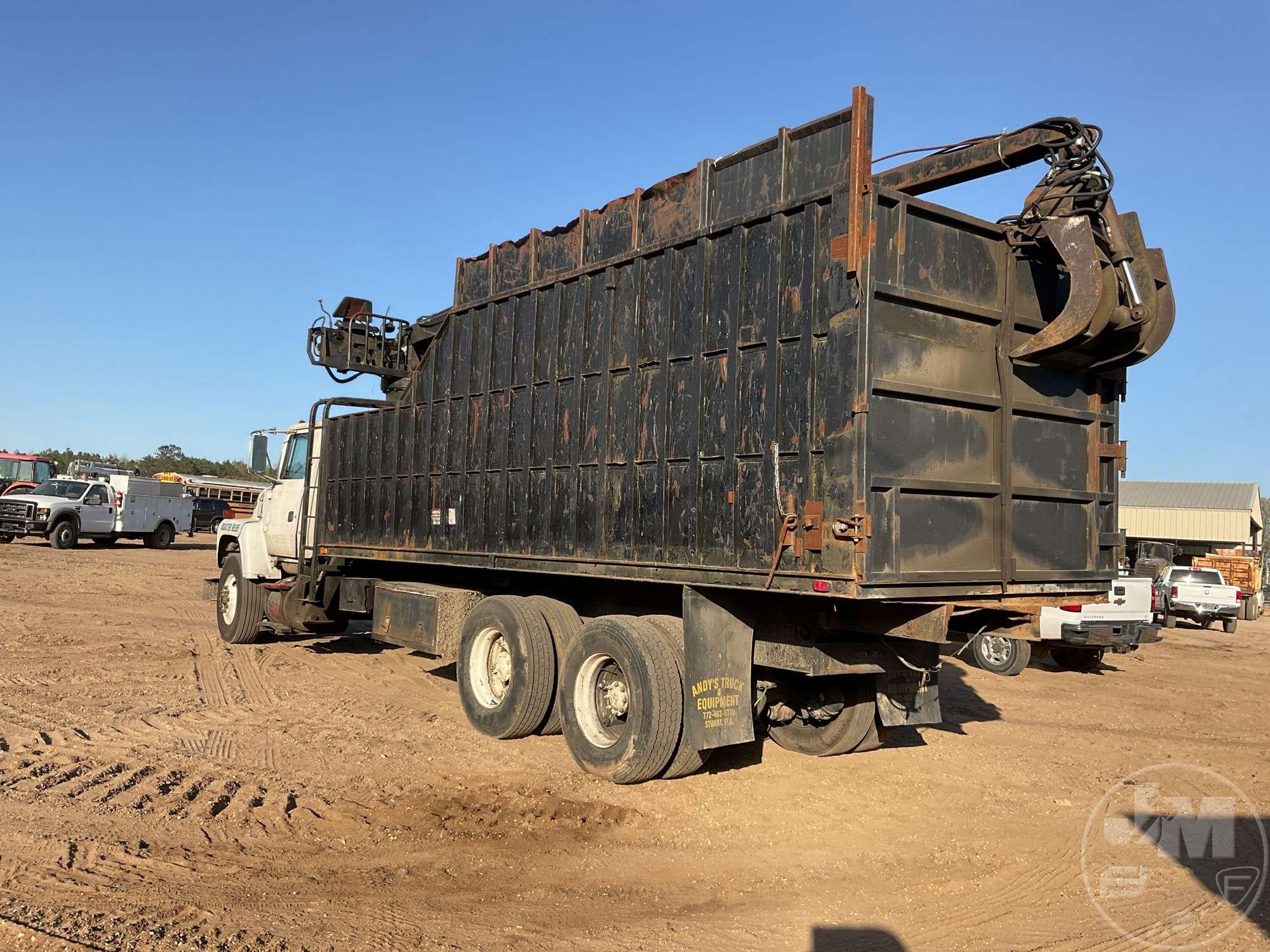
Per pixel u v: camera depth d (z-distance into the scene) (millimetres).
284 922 4141
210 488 46906
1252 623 29422
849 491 5137
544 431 7594
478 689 8133
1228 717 10578
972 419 5801
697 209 6391
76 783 6105
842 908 4637
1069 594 6316
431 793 6238
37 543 31469
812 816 6105
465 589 9078
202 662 11219
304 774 6598
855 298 5191
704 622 6355
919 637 5582
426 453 9211
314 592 11094
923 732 8906
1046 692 11891
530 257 7984
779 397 5605
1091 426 6613
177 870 4707
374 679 10625
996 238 5996
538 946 4035
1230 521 44125
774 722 7965
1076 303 5637
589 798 6254
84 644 12094
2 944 3736
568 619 7836
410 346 10023
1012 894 4906
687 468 6230
